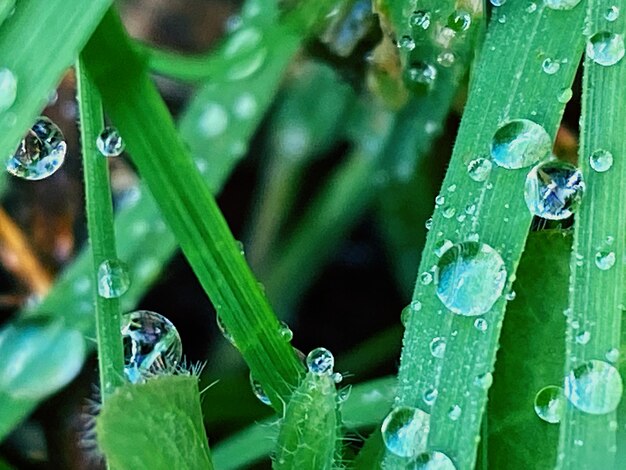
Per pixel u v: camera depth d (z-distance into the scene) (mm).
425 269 104
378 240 147
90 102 110
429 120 130
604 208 102
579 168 103
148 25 148
